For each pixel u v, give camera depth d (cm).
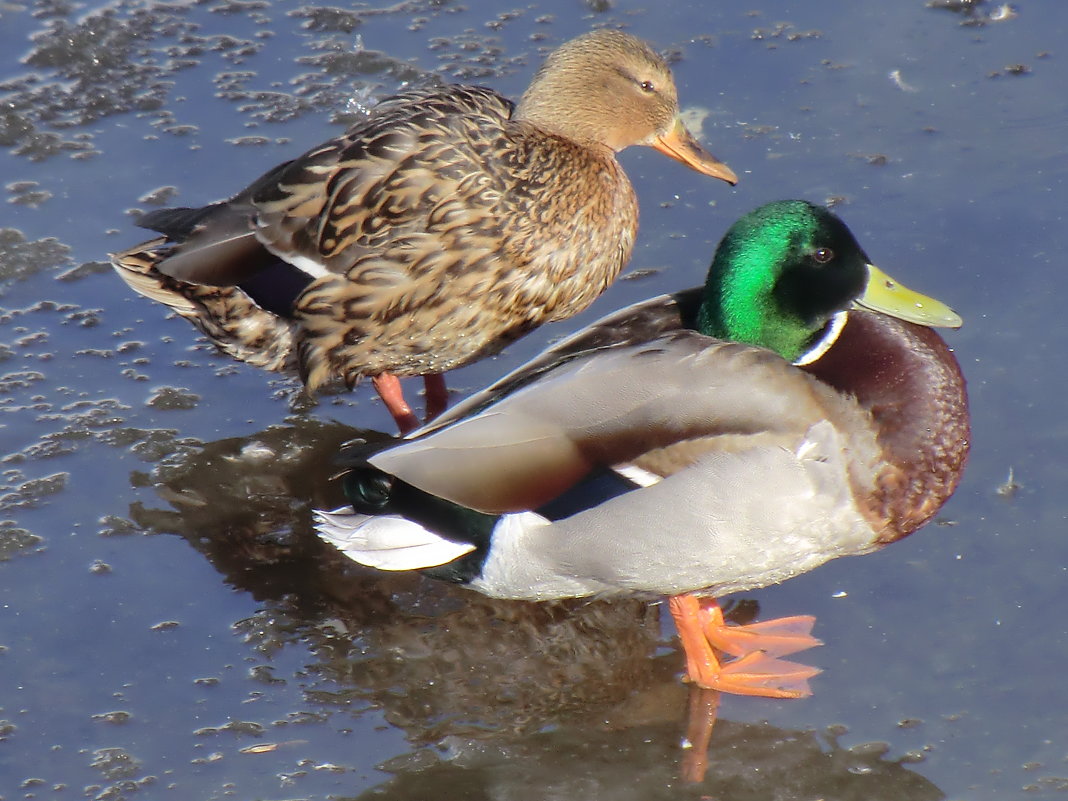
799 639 857
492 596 880
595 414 811
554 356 883
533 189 977
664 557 810
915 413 819
